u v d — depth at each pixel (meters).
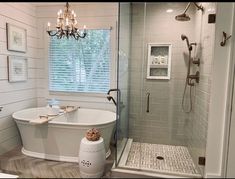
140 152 3.10
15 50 3.40
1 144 3.17
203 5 2.70
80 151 2.48
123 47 3.06
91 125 2.82
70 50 3.91
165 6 3.25
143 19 3.34
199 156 2.53
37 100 4.12
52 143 2.99
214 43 2.14
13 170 2.65
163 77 3.40
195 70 3.13
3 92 3.19
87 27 3.79
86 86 3.92
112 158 3.01
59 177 2.49
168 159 2.91
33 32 3.89
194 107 3.14
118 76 2.92
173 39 3.32
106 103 3.85
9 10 3.26
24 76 3.65
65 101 4.01
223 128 2.20
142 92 3.44
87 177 2.45
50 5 3.88
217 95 2.18
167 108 3.43
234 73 2.11
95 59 3.84
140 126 3.45
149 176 2.30
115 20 3.69
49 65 4.00
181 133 3.40
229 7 2.09
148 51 3.39
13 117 3.17
